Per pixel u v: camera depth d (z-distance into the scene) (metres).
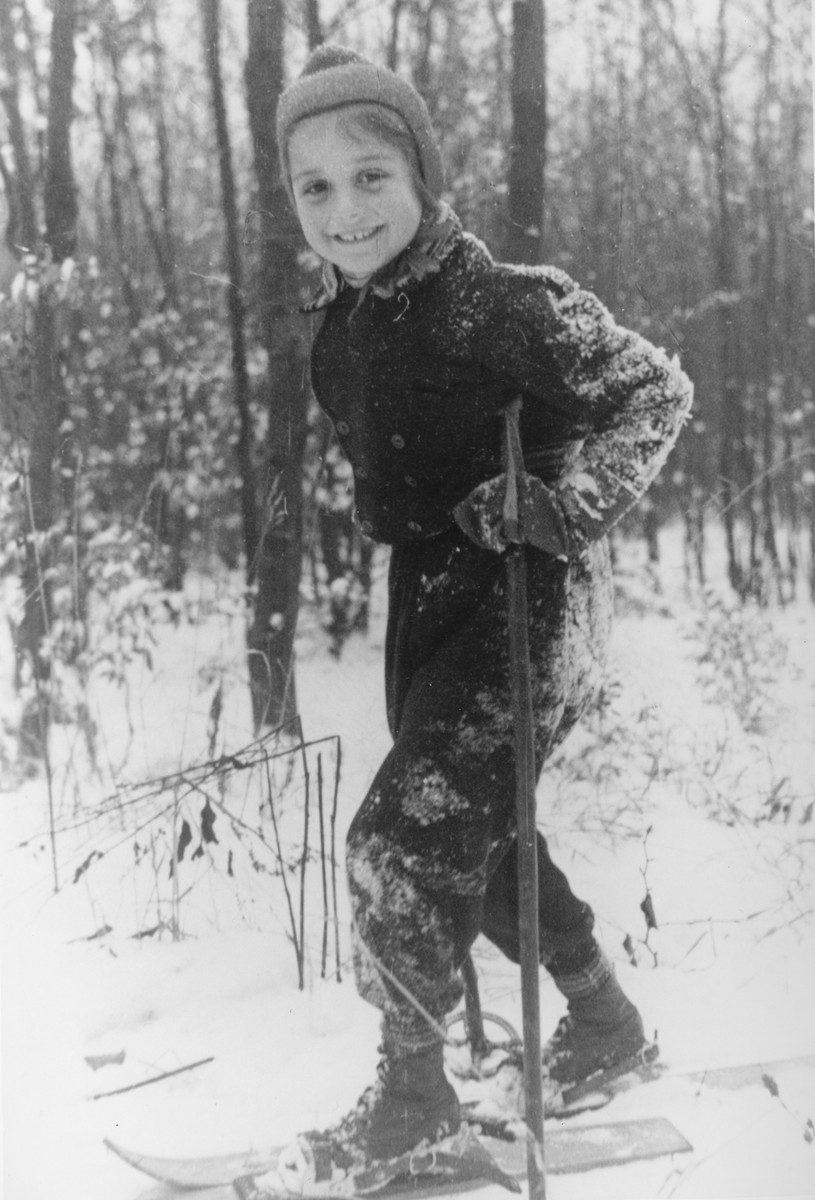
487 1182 1.35
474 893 1.30
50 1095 1.49
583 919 1.45
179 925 1.63
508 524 1.22
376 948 1.28
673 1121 1.46
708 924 1.65
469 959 1.47
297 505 1.70
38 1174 1.41
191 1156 1.41
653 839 1.70
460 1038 1.54
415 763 1.29
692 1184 1.37
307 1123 1.43
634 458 1.29
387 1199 1.33
